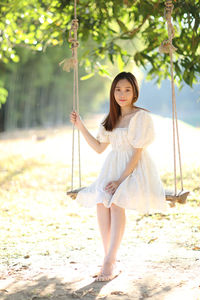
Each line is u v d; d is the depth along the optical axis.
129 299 2.73
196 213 5.50
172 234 4.56
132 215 5.63
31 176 9.64
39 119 25.73
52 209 6.30
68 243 4.33
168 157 11.02
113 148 3.53
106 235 3.35
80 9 5.55
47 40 6.01
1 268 3.50
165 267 3.40
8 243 4.39
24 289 2.97
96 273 3.23
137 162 3.40
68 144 15.84
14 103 24.20
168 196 3.31
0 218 5.69
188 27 4.83
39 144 16.23
